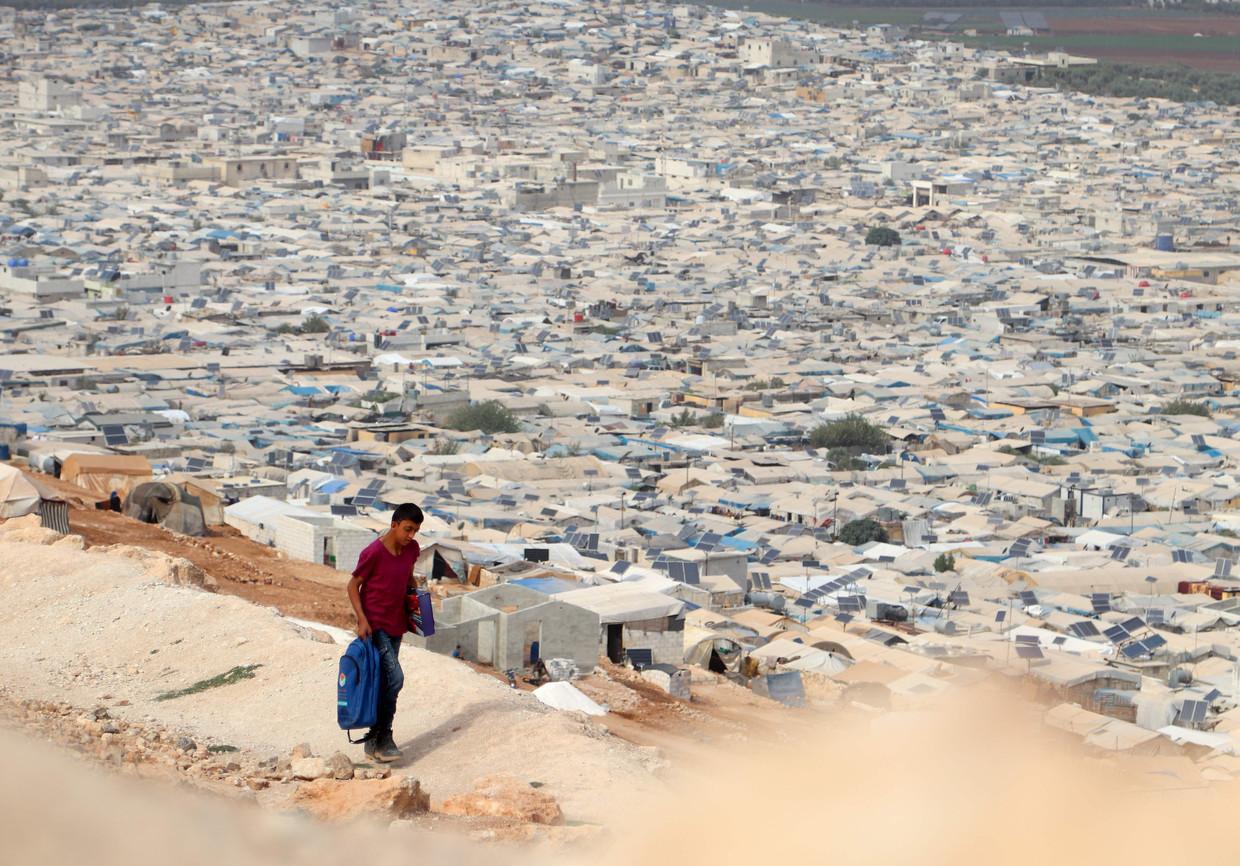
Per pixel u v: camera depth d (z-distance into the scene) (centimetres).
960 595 10775
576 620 4372
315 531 6350
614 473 14712
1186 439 17162
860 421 16825
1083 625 10056
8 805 1565
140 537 4159
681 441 16362
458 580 6000
